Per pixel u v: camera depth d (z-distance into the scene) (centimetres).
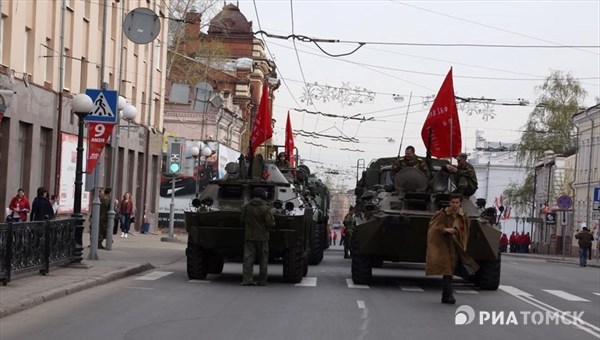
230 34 8081
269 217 1816
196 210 1877
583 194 6744
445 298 1577
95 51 3784
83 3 3612
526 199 7519
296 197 1953
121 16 4138
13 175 2984
